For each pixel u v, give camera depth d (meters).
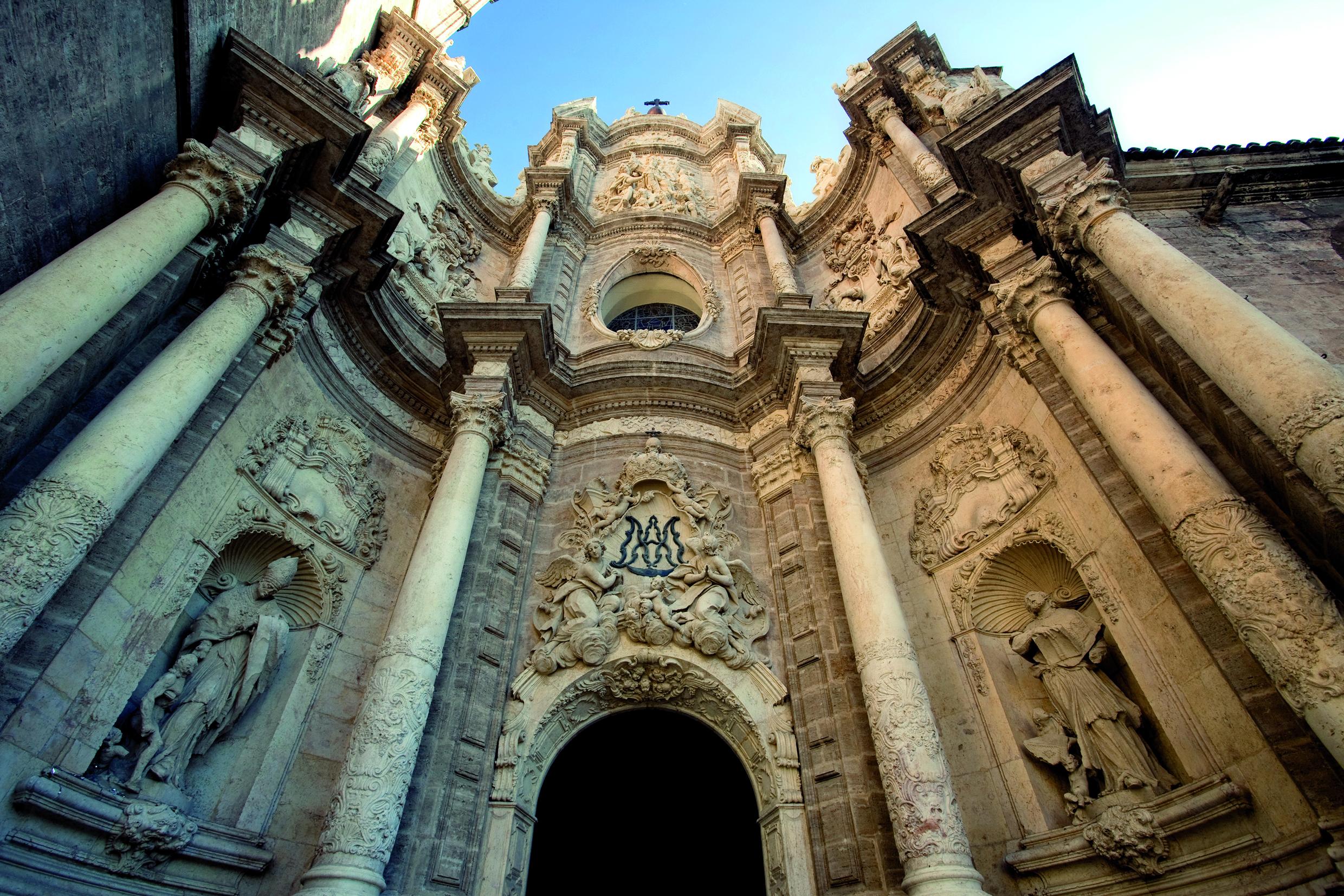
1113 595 8.10
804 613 10.17
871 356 13.81
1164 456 7.08
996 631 9.58
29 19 6.43
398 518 11.03
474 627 9.66
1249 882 6.11
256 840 7.48
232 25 9.55
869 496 11.53
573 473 12.38
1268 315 8.72
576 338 15.98
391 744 7.54
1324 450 5.60
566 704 9.54
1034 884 7.66
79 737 6.42
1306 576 5.89
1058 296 9.23
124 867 6.43
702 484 12.14
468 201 17.30
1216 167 10.69
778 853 8.43
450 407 11.43
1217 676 6.84
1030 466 9.68
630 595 10.30
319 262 10.41
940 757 7.58
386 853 7.04
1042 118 10.03
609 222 18.98
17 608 5.61
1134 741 7.57
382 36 15.95
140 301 7.79
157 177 8.76
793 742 9.16
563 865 11.77
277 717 8.37
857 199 17.34
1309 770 5.80
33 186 6.96
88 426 6.82
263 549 9.20
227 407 8.57
